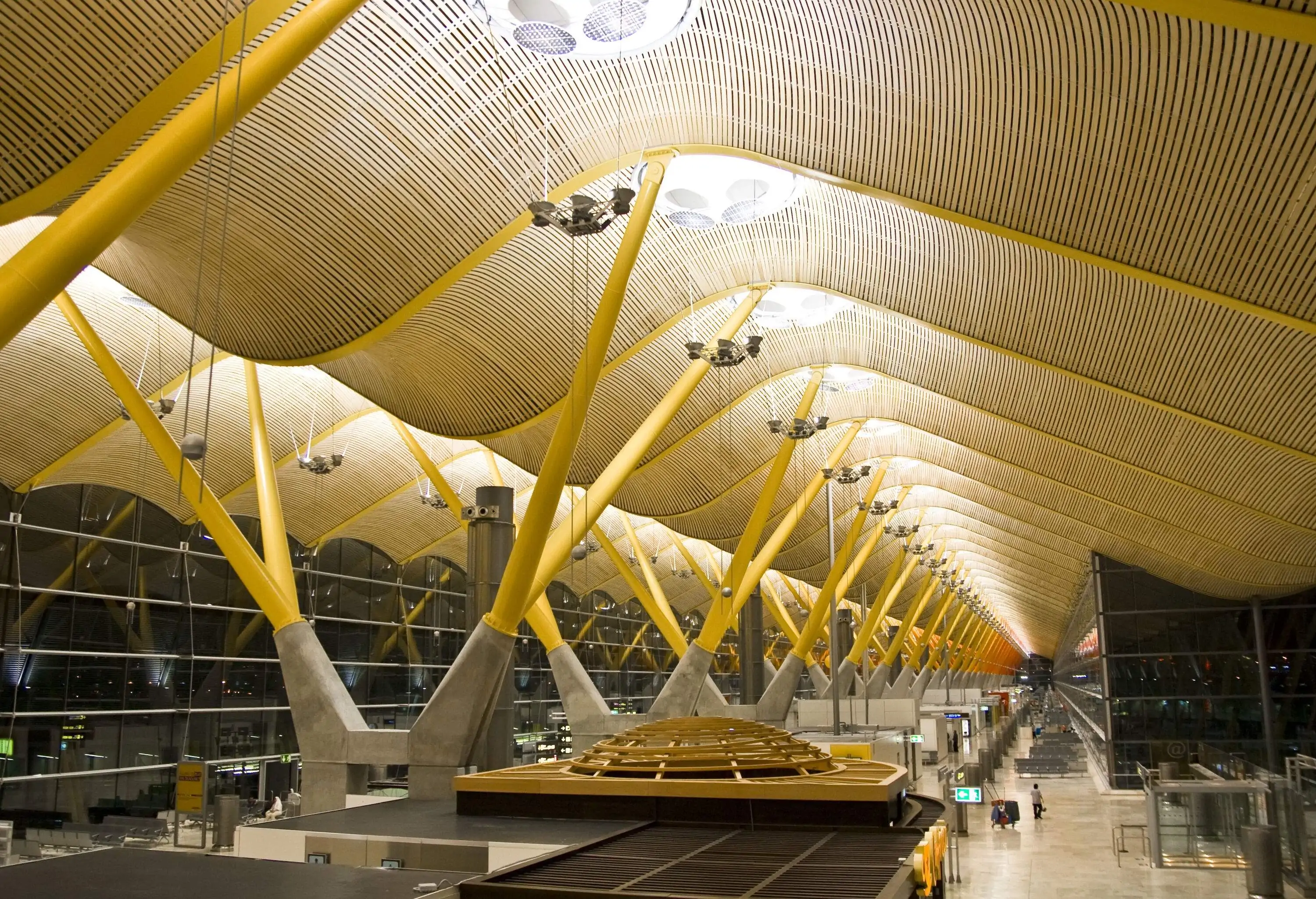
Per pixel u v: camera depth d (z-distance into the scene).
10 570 28.83
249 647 37.50
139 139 13.07
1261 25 10.95
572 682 32.22
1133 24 12.59
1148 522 35.78
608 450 29.77
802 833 12.40
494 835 13.41
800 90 16.47
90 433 29.19
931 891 10.37
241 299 18.83
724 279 24.98
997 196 16.41
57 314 26.36
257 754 37.31
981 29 13.77
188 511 34.75
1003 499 46.06
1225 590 40.34
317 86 14.92
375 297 18.06
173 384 29.88
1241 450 25.67
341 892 7.27
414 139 16.14
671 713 31.72
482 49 15.75
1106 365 22.03
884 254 22.78
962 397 29.06
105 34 12.09
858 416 36.66
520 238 20.42
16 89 12.02
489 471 43.78
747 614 48.72
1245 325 19.23
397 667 45.41
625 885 8.76
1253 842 23.31
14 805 28.09
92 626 31.23
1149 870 26.77
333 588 42.25
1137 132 14.20
